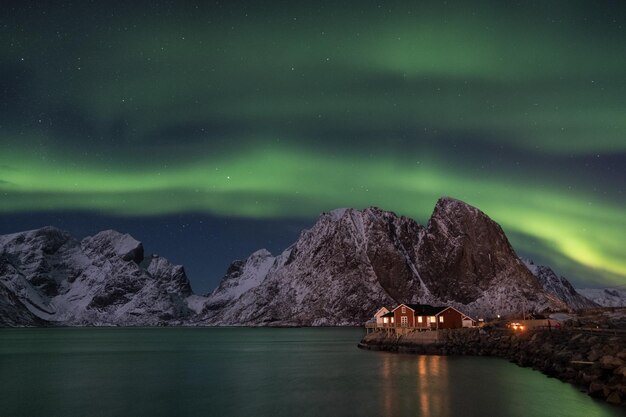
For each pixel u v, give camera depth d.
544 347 83.62
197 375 85.00
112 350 158.62
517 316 196.12
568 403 50.47
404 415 48.72
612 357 56.12
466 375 74.31
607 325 110.31
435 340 116.31
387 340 129.50
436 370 81.25
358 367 90.25
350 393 61.66
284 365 100.19
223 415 51.50
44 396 64.25
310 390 65.19
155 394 64.88
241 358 120.50
